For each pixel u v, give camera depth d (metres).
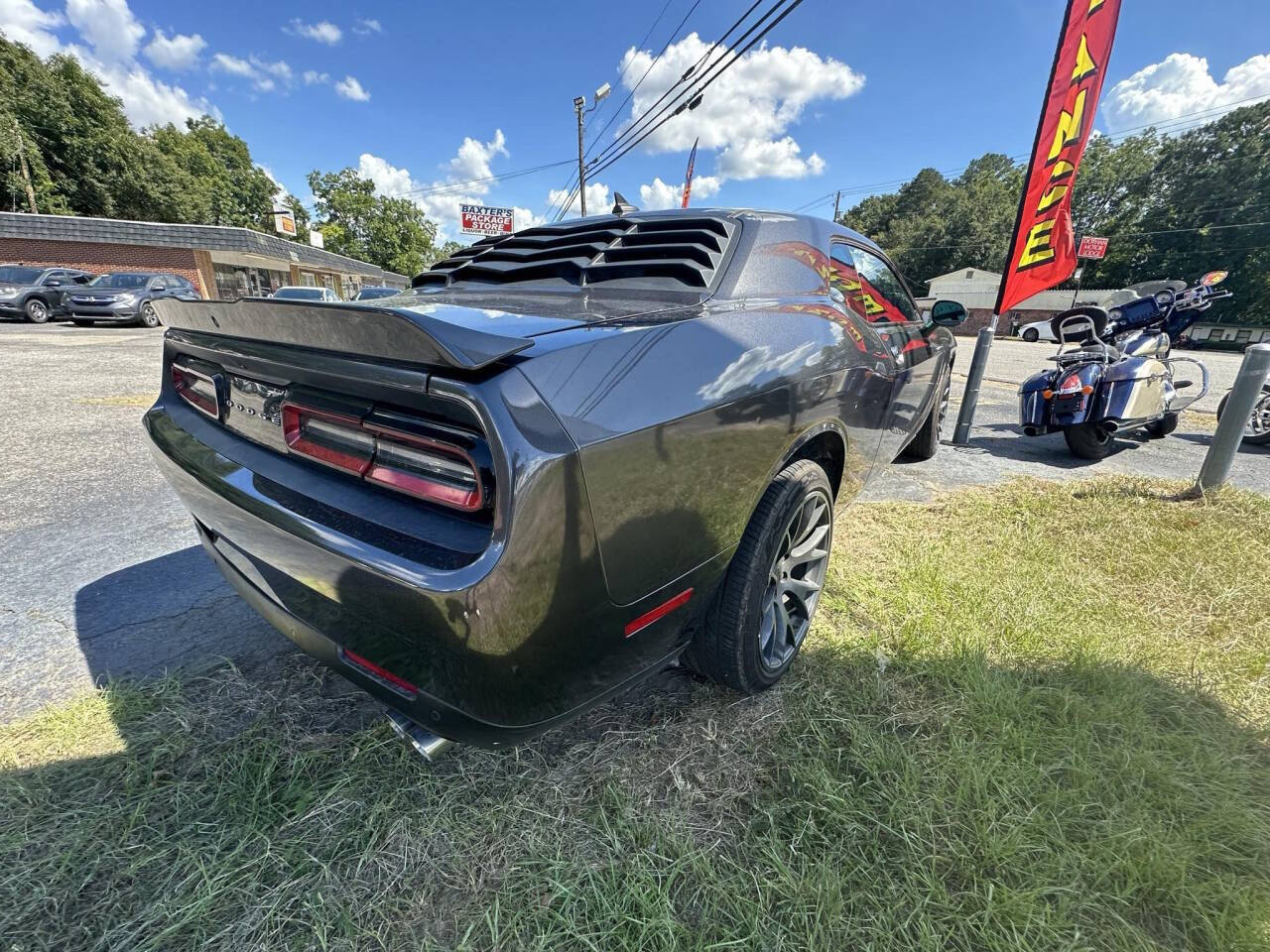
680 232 1.90
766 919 1.11
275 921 1.10
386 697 1.13
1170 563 2.53
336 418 1.18
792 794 1.39
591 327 1.22
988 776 1.40
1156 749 1.51
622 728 1.61
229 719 1.60
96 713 1.61
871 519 3.03
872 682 1.76
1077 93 4.05
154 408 1.93
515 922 1.11
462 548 0.96
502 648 0.94
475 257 2.34
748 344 1.48
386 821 1.31
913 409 2.89
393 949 1.06
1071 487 3.55
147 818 1.30
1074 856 1.23
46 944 1.04
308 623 1.20
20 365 7.83
